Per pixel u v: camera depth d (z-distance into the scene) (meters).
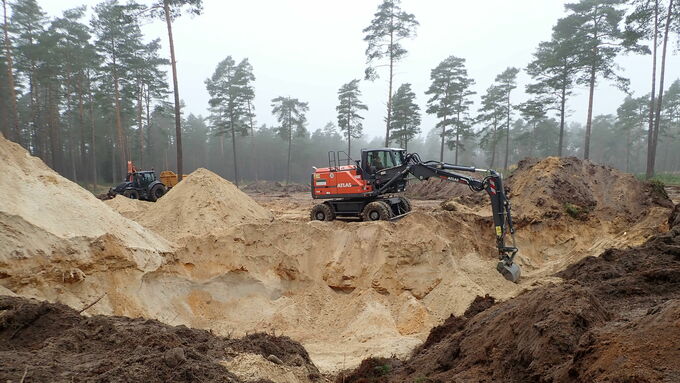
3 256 8.46
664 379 3.44
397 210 16.55
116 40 39.50
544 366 4.81
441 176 14.65
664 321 4.06
